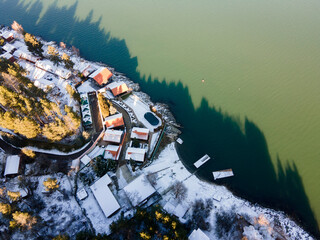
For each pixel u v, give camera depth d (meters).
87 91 113.50
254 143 96.25
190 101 112.50
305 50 132.75
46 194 76.19
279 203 81.19
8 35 142.50
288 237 73.12
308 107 106.50
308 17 156.00
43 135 89.44
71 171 83.94
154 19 165.62
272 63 127.12
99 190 77.88
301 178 86.06
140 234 63.44
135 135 93.75
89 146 90.44
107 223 72.69
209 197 81.62
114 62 134.38
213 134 100.06
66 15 177.62
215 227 74.19
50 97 106.00
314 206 80.12
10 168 78.31
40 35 159.38
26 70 116.12
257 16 160.88
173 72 126.38
